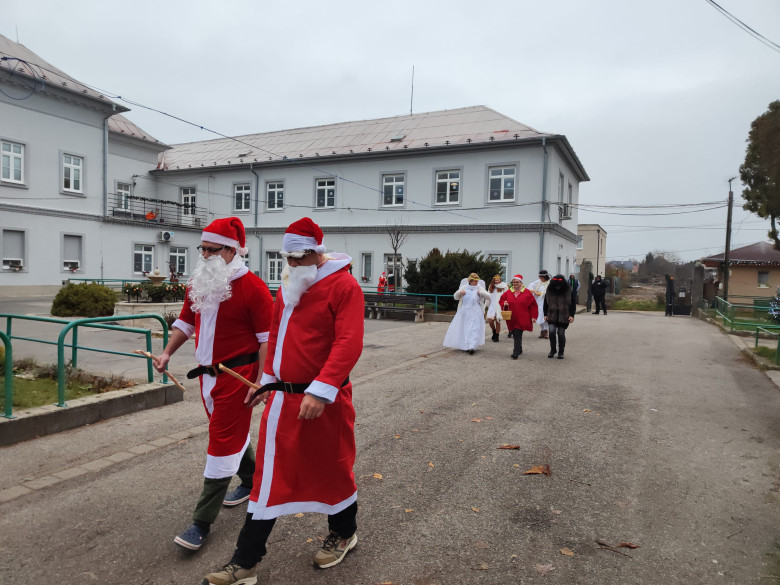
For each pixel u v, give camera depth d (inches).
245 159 1278.3
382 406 256.4
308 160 1175.0
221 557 121.5
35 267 959.0
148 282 605.0
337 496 113.0
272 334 113.8
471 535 133.1
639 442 206.1
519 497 155.6
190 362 344.5
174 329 133.8
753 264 1284.4
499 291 513.7
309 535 132.6
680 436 214.1
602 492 159.6
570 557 123.6
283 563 119.4
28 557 119.6
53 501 147.3
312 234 107.1
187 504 147.0
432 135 1122.0
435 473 172.9
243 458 142.9
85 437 198.5
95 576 113.1
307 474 109.4
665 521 141.8
